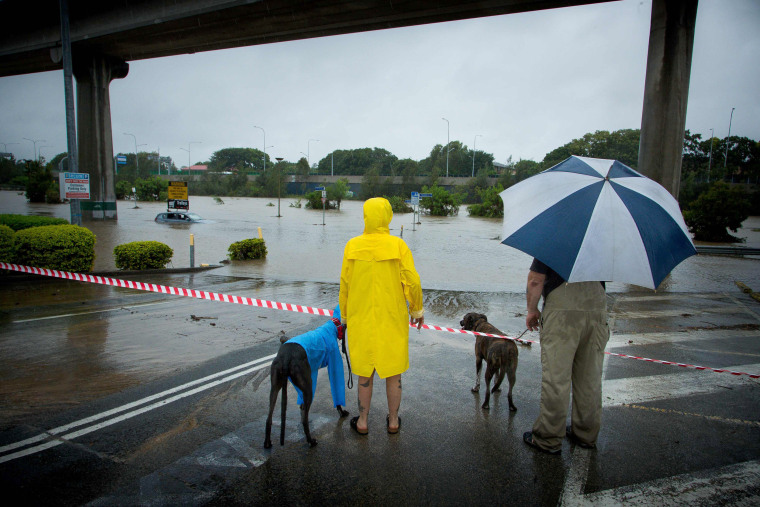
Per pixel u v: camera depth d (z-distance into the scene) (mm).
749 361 5672
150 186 65375
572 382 3490
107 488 2891
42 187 48188
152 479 3004
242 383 4672
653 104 13820
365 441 3557
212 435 3598
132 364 5141
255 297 9117
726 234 24719
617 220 2840
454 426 3834
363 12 21781
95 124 31016
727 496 2945
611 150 73562
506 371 4043
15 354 5363
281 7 21844
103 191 31625
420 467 3207
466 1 19469
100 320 6969
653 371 5250
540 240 2910
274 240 22109
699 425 3932
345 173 112438
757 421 4031
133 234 23328
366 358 3506
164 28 25344
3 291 8742
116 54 30828
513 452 3430
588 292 3234
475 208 44812
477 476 3111
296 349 3406
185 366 5121
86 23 27109
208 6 22547
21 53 31984
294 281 11250
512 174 73875
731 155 71250
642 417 4066
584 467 3246
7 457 3209
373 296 3445
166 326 6746
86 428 3662
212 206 55188
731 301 9578
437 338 6492
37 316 7066
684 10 13141
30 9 27875
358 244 3488
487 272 13992
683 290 11062
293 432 3680
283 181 87625
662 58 13523
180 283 10508
